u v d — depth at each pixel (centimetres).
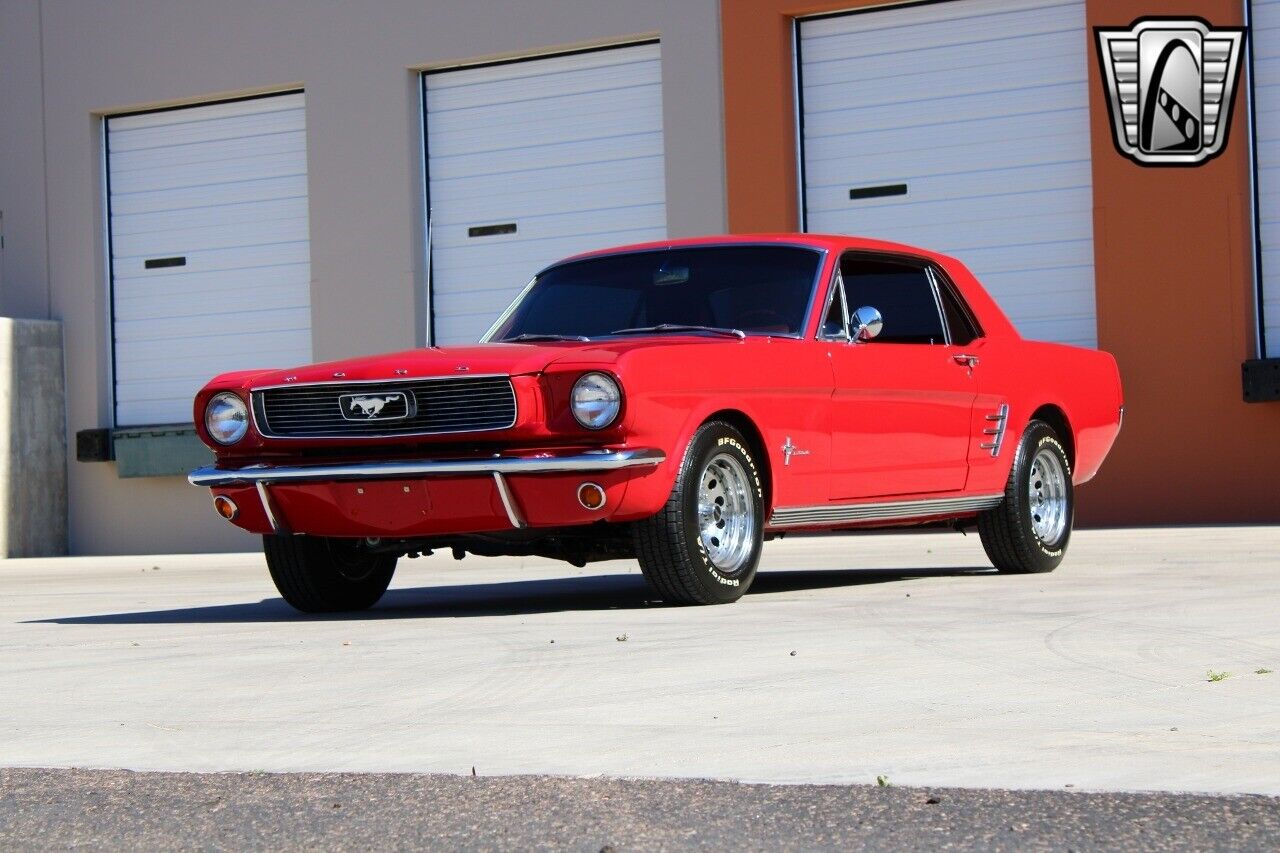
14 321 1773
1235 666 480
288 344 1752
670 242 785
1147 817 302
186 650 595
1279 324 1348
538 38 1600
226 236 1777
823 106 1506
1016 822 300
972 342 819
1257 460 1335
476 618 670
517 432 637
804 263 749
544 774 354
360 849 300
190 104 1789
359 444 660
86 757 396
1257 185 1356
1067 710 413
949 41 1462
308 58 1705
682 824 306
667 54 1541
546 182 1623
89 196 1816
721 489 681
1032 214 1435
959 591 729
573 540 684
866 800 320
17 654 608
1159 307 1366
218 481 682
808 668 489
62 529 1812
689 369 654
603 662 516
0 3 1853
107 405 1825
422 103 1675
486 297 1648
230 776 367
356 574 743
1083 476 907
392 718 433
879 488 746
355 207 1684
